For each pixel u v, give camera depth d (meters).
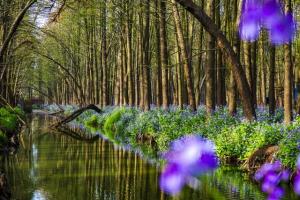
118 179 12.79
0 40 25.50
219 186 10.93
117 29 40.75
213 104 21.08
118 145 22.02
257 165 12.24
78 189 11.39
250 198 9.62
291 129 12.91
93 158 17.23
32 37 26.84
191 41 31.05
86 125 37.94
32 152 19.28
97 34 49.88
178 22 22.70
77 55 55.72
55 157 17.59
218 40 11.73
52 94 101.56
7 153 18.70
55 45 51.34
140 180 12.56
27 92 95.19
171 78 46.41
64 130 32.62
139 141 23.27
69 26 48.62
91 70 51.69
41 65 68.50
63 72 65.44
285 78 15.26
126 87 39.88
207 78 20.67
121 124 29.17
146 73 29.80
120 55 39.09
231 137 14.53
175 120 20.75
